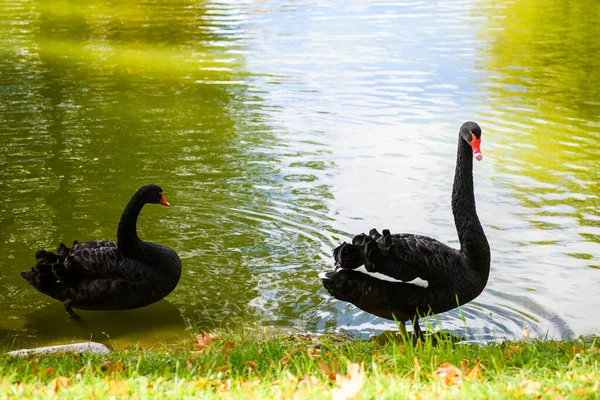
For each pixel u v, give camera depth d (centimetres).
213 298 863
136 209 842
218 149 1304
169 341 782
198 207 1090
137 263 841
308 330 793
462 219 795
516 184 1162
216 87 1658
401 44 2025
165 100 1568
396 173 1205
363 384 487
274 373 573
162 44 2041
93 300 830
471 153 801
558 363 572
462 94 1605
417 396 477
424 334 780
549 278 891
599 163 1239
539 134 1375
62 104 1527
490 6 2575
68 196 1109
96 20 2339
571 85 1669
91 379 531
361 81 1698
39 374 560
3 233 992
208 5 2586
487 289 870
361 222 1040
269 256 957
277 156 1279
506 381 525
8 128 1380
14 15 2408
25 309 854
